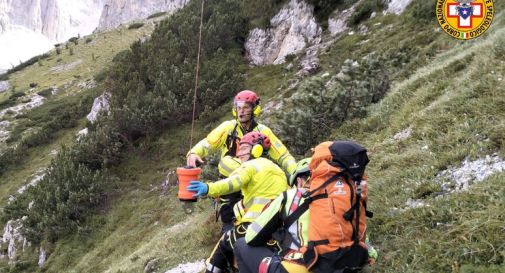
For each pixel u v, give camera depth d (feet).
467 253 14.10
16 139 164.55
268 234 12.12
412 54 52.47
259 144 14.48
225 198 16.06
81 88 212.64
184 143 82.79
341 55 78.43
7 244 88.28
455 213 16.15
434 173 20.35
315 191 11.40
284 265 11.37
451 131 22.94
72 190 82.33
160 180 76.43
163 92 93.66
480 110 22.95
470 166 19.33
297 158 39.42
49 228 77.10
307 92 46.55
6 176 131.54
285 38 98.22
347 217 11.09
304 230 11.41
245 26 107.55
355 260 11.13
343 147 11.57
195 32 107.96
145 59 109.40
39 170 127.03
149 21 315.78
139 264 37.81
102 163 87.10
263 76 92.07
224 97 90.27
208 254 31.30
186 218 53.11
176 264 32.81
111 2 601.62
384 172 23.34
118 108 90.79
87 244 69.87
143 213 67.41
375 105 39.09
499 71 25.93
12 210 96.22
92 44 287.28
